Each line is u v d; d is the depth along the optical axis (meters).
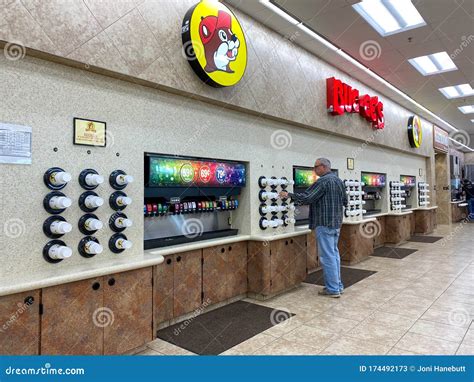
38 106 2.37
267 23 4.27
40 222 2.37
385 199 8.02
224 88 3.62
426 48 5.42
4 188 2.21
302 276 4.57
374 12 4.41
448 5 4.23
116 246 2.78
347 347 2.80
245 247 4.12
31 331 2.10
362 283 4.74
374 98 6.80
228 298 3.88
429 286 4.55
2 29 2.08
